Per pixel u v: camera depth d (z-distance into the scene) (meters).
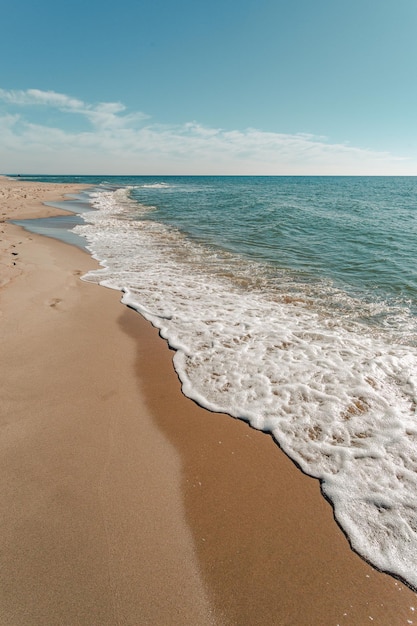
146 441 3.15
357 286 7.56
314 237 12.81
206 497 2.62
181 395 3.82
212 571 2.12
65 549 2.20
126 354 4.64
